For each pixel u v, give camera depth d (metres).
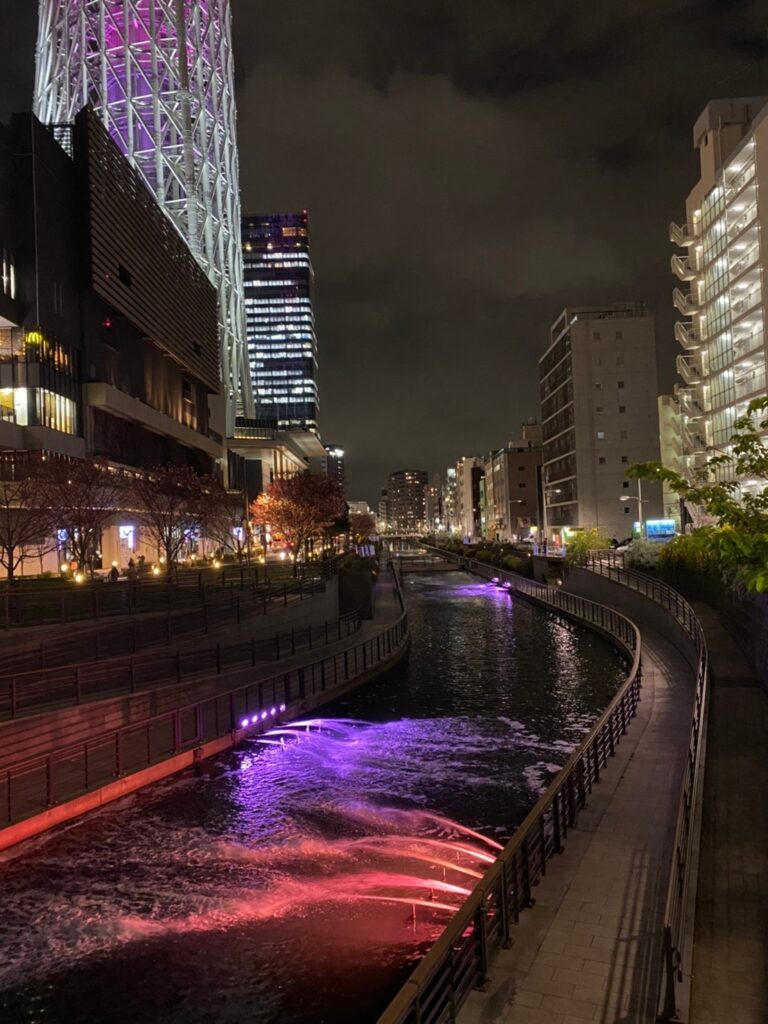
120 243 63.78
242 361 160.00
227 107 165.88
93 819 15.39
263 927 11.52
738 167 63.47
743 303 63.75
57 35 150.50
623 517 97.50
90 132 58.66
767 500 9.09
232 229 160.25
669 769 15.34
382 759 19.70
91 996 9.96
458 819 15.73
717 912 8.98
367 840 14.65
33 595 28.23
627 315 104.75
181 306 81.81
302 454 180.00
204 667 22.92
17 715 15.88
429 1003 6.77
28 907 12.11
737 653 26.06
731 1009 6.99
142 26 145.50
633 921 9.02
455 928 6.66
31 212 50.75
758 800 12.82
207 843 14.45
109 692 18.53
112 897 12.41
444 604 59.91
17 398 49.88
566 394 104.25
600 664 32.38
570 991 7.44
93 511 40.66
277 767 18.77
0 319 49.06
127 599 26.97
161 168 141.25
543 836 10.69
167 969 10.52
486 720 23.77
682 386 81.00
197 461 89.50
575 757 12.61
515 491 141.62
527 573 75.69
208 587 32.22
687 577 38.91
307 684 25.30
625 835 11.94
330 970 10.45
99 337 60.84
